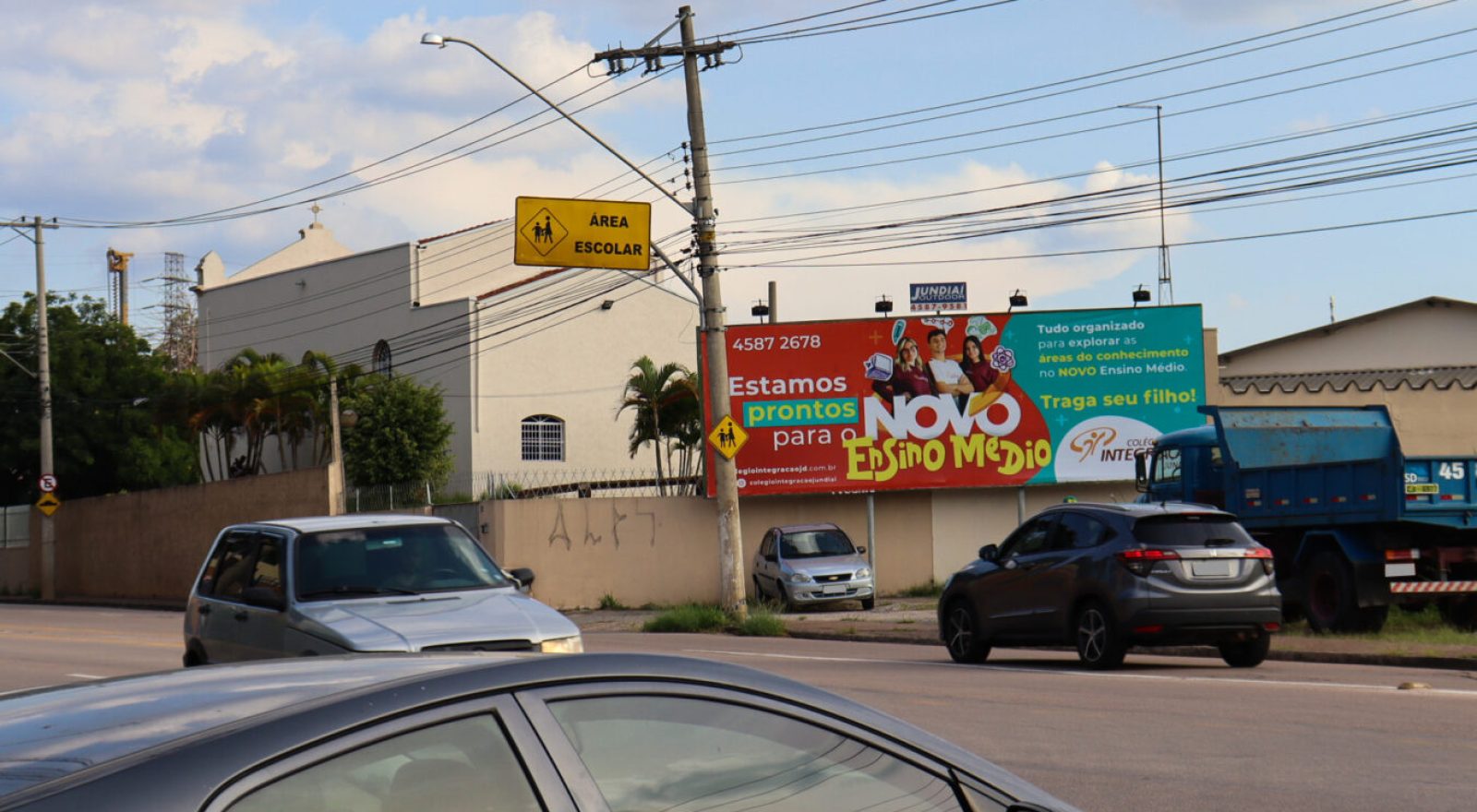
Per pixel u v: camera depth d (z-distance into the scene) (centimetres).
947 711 1234
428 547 1184
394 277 6103
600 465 6038
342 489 3941
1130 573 1548
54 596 5053
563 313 5972
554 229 2847
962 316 3453
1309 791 862
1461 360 4603
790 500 3431
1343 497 1969
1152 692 1360
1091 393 3472
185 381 5975
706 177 2564
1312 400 3575
